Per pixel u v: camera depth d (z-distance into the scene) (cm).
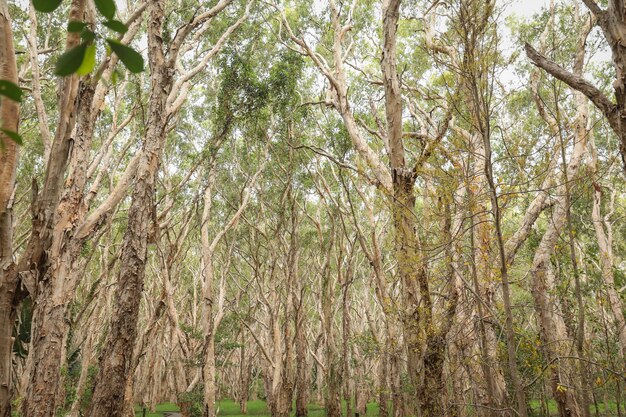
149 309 2742
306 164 2170
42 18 1616
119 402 701
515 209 1672
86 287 2502
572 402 1156
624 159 536
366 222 2773
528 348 790
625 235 2264
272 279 2322
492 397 909
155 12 889
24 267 310
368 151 1193
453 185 809
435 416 848
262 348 2205
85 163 910
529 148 763
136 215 778
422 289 904
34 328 669
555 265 1051
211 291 1872
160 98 860
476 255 940
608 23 542
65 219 872
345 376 2423
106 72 920
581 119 1195
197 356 2044
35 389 771
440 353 888
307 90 2327
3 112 264
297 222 2434
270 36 2075
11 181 283
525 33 1394
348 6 1900
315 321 3656
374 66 2031
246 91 1797
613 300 1122
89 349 1800
